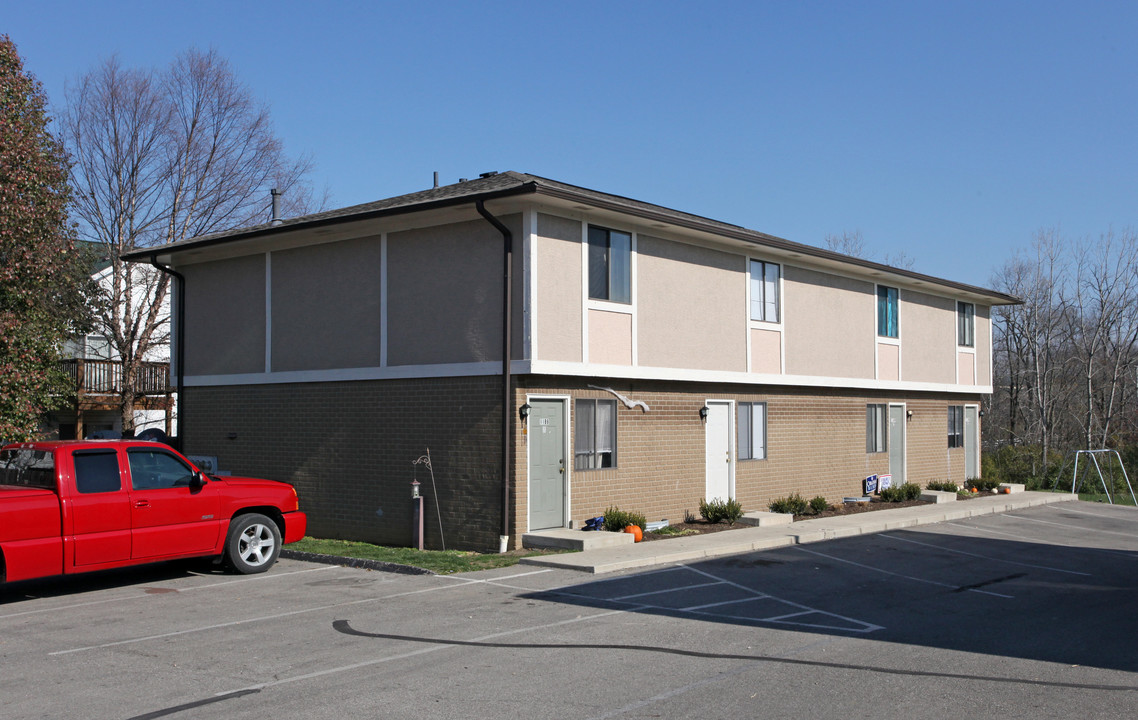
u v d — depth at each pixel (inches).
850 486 904.9
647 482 670.5
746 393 770.8
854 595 454.0
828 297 874.8
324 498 675.4
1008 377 1924.2
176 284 807.7
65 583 479.5
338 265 677.9
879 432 959.0
